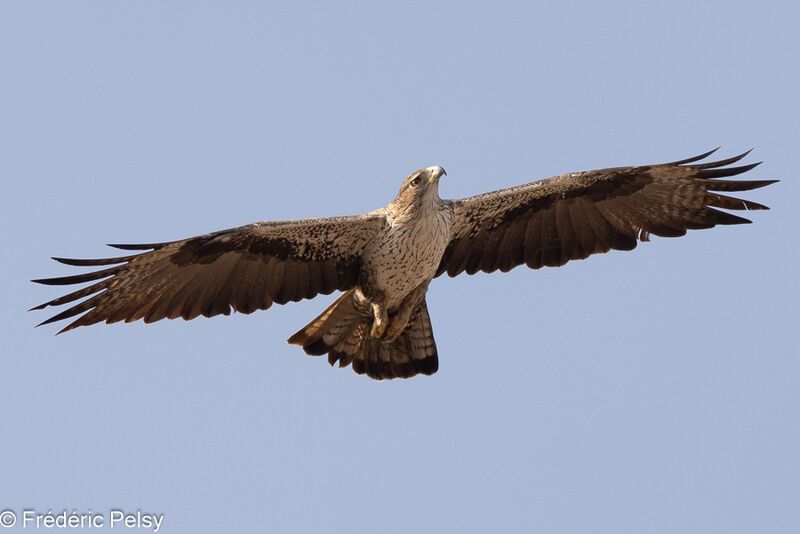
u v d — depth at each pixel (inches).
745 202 597.0
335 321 588.4
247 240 546.0
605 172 588.1
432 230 551.2
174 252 534.0
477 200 582.2
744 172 590.6
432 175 542.0
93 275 529.0
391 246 554.3
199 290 556.4
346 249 565.0
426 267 562.9
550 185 588.1
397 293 570.6
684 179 594.9
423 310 595.8
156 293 549.6
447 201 573.0
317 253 563.5
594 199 601.9
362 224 552.4
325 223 545.0
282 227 540.1
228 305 561.6
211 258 546.6
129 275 537.0
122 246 515.8
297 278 567.5
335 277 571.8
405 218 549.0
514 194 586.6
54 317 536.1
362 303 578.9
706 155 586.6
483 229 601.9
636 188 599.5
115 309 546.0
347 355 601.6
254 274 560.4
